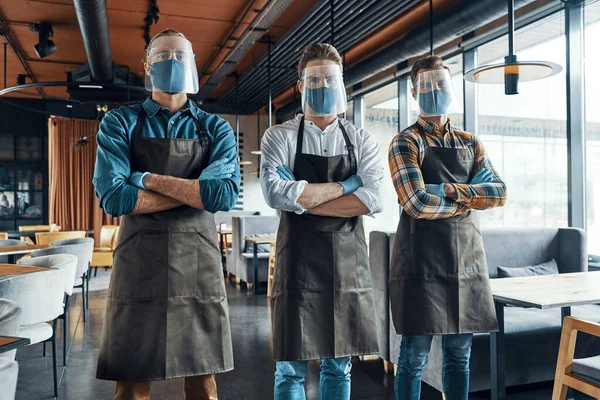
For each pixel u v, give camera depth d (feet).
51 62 28.04
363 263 7.11
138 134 6.41
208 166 6.34
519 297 8.32
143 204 6.05
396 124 25.73
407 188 7.74
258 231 27.02
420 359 8.09
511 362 10.80
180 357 6.14
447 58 20.93
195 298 6.29
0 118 36.55
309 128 7.19
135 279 6.14
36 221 37.22
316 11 18.63
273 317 7.02
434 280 7.88
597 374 7.34
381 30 22.02
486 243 13.62
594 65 14.84
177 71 6.43
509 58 9.71
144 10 20.42
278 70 27.55
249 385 11.48
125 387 6.26
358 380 11.73
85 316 17.57
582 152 15.19
